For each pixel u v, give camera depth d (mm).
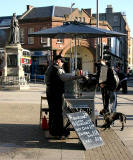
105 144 6969
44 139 7441
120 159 5820
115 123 9453
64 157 5949
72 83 7523
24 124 9242
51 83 7387
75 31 9867
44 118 8625
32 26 46594
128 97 18281
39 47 45688
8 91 22062
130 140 7336
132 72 88000
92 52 47250
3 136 7684
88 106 7480
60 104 7406
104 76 8594
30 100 15703
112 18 74250
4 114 11055
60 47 45250
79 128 6797
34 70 45969
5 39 48844
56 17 45781
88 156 6023
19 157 5922
